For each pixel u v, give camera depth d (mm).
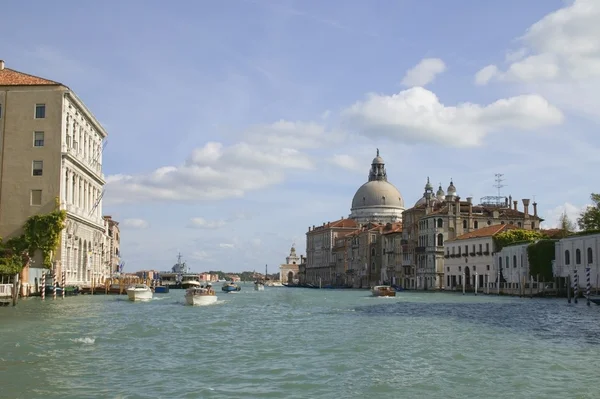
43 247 73875
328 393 21109
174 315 52281
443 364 26547
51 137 76250
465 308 64562
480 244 120250
